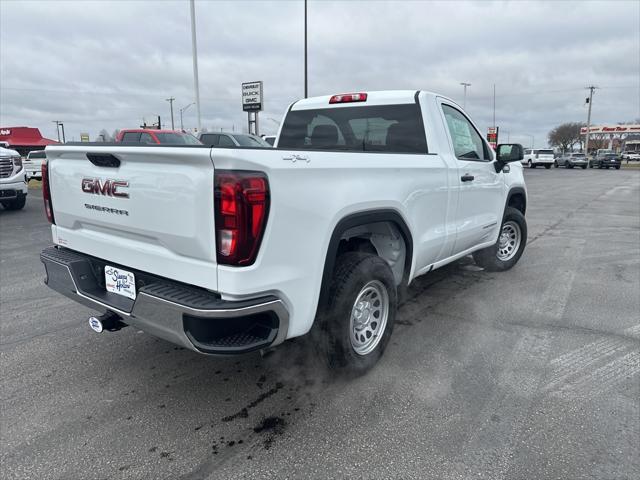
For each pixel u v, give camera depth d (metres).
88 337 3.96
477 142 4.82
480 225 4.73
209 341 2.34
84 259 3.07
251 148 2.27
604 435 2.62
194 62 21.72
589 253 7.14
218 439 2.62
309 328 2.70
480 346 3.76
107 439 2.62
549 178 30.11
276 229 2.35
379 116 4.21
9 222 9.97
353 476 2.32
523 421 2.75
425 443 2.56
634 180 27.48
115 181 2.68
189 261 2.40
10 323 4.27
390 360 3.52
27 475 2.34
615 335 3.97
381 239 3.62
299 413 2.86
